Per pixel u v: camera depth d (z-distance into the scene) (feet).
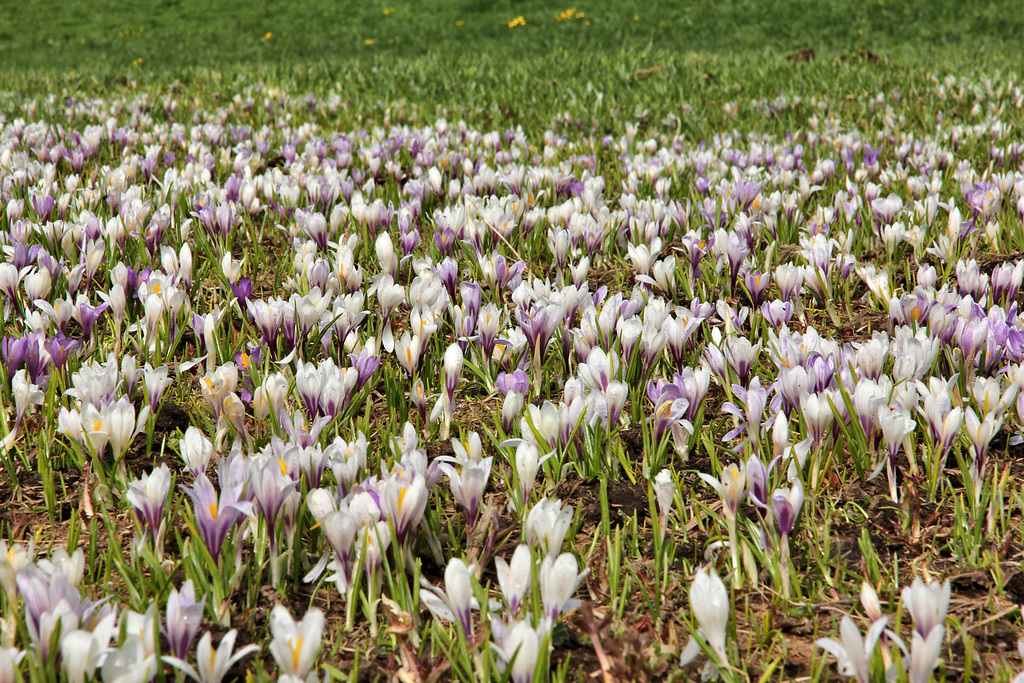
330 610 7.45
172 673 6.39
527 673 5.87
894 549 8.34
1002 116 31.37
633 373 10.94
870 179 22.97
